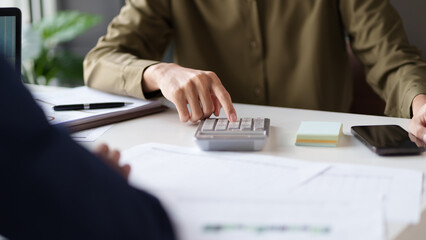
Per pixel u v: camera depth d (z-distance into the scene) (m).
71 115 0.94
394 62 1.24
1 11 0.92
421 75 1.12
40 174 0.37
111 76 1.14
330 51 1.44
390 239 0.49
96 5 3.14
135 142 0.84
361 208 0.53
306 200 0.55
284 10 1.41
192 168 0.70
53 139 0.38
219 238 0.48
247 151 0.78
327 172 0.67
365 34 1.34
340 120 0.98
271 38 1.44
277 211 0.53
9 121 0.36
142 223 0.41
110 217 0.39
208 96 0.93
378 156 0.75
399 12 1.67
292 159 0.73
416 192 0.60
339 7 1.42
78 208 0.38
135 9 1.44
